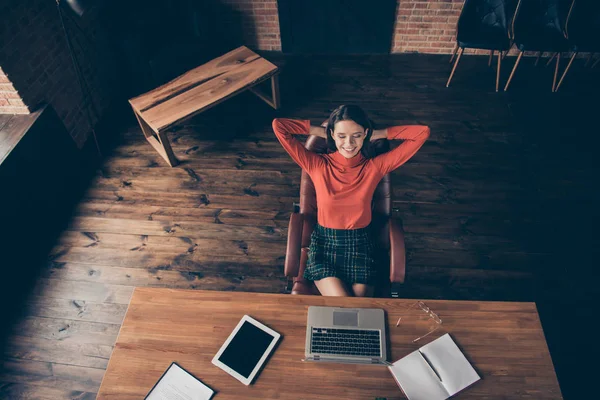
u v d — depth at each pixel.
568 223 3.14
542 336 1.83
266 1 4.44
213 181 3.52
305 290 2.30
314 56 4.76
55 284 2.92
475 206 3.26
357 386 1.72
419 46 4.64
